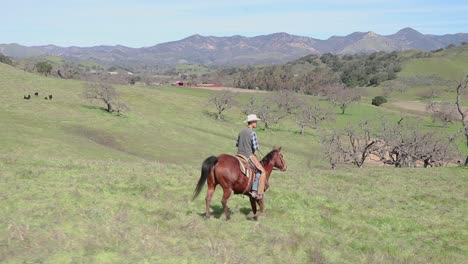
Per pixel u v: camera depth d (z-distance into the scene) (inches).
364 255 399.5
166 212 456.8
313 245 408.2
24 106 3090.6
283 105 4618.6
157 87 6220.5
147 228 389.1
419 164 2460.6
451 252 445.1
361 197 674.8
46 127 2564.0
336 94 5049.2
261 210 477.7
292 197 619.5
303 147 3287.4
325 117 4055.1
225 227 432.8
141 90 4672.7
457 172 1098.1
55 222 374.9
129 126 3011.8
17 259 292.0
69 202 460.4
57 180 596.7
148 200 511.8
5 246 309.3
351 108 5246.1
